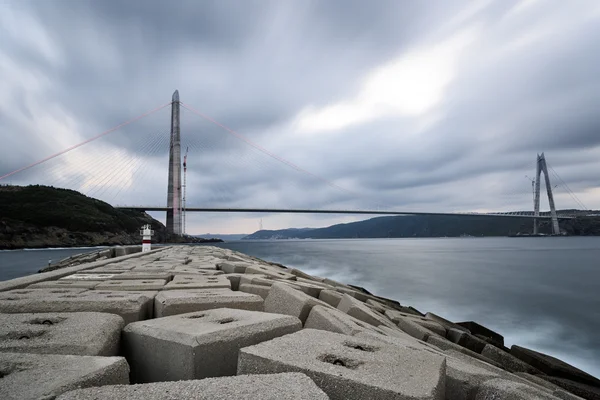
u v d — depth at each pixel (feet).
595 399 22.30
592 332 48.73
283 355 7.73
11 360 6.90
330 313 13.56
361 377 6.82
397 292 77.46
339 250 258.16
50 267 60.39
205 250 77.15
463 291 79.36
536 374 24.13
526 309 62.44
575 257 191.72
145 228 64.23
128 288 17.70
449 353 17.79
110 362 6.98
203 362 8.56
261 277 24.45
